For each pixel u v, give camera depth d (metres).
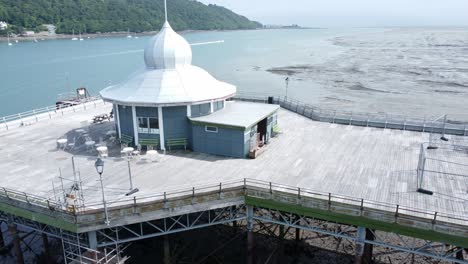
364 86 96.00
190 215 28.64
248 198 24.36
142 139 32.62
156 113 31.61
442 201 23.56
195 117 32.03
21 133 38.25
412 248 21.72
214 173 27.73
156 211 22.92
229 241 29.83
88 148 33.44
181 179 26.77
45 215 22.98
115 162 30.00
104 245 22.98
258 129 33.81
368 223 21.88
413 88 92.00
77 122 42.53
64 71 123.06
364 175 27.31
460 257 27.25
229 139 30.48
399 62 141.75
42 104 79.38
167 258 25.86
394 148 32.91
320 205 22.75
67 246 25.33
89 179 26.91
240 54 191.38
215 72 125.56
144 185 25.86
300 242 31.50
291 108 46.31
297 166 28.94
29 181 26.84
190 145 32.59
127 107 32.31
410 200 23.66
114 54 171.50
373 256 29.58
